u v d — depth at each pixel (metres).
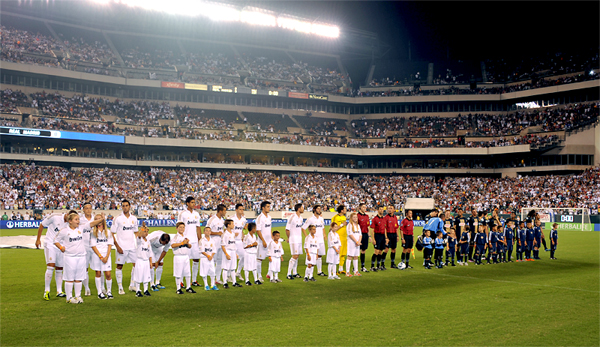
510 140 67.25
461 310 11.30
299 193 63.38
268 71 78.38
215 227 14.98
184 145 61.19
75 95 61.25
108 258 12.39
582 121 63.50
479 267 19.72
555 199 55.91
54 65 59.34
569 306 11.83
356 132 75.25
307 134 71.19
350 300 12.44
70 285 11.80
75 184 52.19
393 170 72.19
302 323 10.00
